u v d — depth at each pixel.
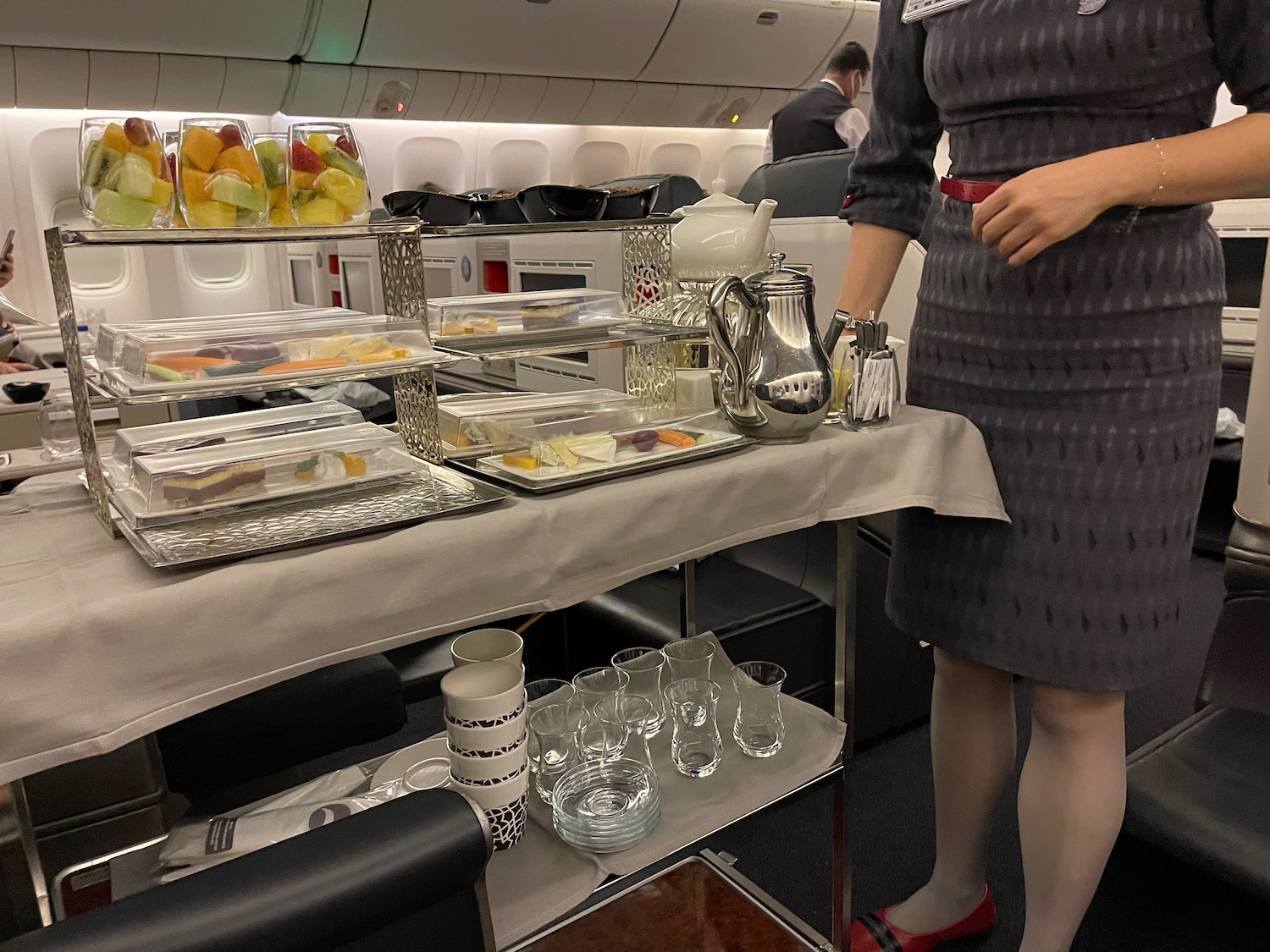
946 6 1.10
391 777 1.07
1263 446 1.43
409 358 0.98
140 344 0.87
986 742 1.32
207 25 3.12
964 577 1.23
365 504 0.89
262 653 0.73
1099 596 1.12
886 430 1.11
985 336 1.15
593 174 4.84
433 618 0.81
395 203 1.09
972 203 1.13
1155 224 1.03
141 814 1.17
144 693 0.68
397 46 3.53
